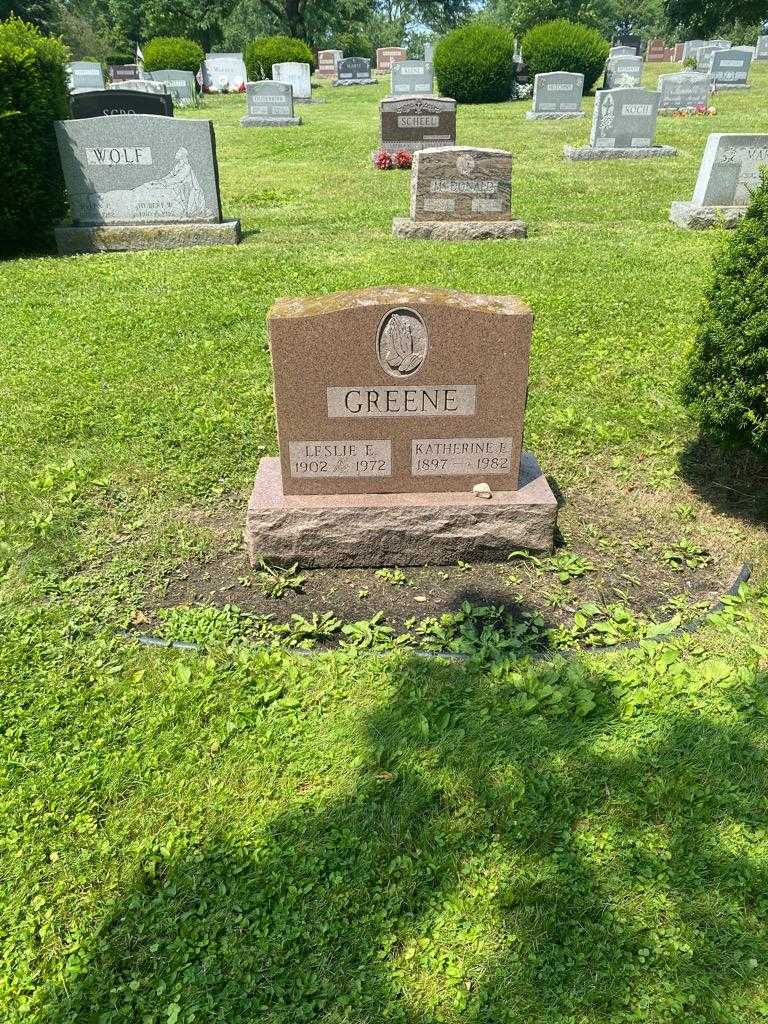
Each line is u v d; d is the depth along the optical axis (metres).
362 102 32.22
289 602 4.28
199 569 4.55
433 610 4.21
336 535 4.46
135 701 3.53
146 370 7.06
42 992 2.45
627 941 2.54
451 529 4.49
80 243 11.52
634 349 7.32
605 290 8.96
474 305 4.14
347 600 4.30
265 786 3.10
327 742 3.30
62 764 3.21
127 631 4.02
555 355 7.24
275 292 9.10
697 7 40.53
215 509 5.11
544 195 14.49
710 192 11.90
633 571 4.50
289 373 4.20
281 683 3.62
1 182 10.91
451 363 4.23
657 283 9.20
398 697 3.53
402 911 2.65
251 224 12.91
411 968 2.48
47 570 4.49
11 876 2.78
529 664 3.71
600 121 17.38
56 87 11.78
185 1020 2.35
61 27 46.50
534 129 21.53
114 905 2.69
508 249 10.88
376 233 12.13
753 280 4.34
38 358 7.39
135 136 11.22
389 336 4.14
